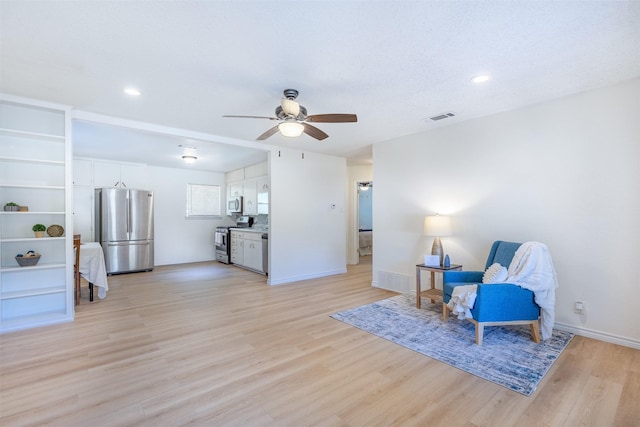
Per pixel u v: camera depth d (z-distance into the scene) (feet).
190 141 15.16
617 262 8.81
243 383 6.89
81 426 5.49
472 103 10.32
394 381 6.97
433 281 12.59
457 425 5.53
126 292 15.02
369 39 6.59
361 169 23.36
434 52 7.12
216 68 7.83
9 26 6.06
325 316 11.38
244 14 5.74
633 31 6.29
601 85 8.93
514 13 5.74
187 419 5.69
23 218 10.96
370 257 27.12
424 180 13.73
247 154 18.74
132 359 8.02
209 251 25.55
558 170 9.87
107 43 6.72
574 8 5.60
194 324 10.60
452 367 7.57
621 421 5.58
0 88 9.12
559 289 9.82
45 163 10.98
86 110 10.96
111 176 20.45
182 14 5.73
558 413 5.82
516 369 7.42
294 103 8.55
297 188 17.67
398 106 10.60
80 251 13.35
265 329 10.12
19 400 6.24
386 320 10.91
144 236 20.40
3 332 9.79
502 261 10.11
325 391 6.59
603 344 8.76
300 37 6.51
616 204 8.83
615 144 8.84
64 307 11.34
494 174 11.37
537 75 8.30
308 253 18.15
